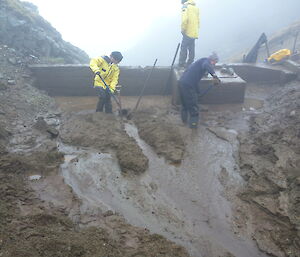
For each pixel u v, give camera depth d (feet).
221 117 23.43
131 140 19.25
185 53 26.76
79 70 26.43
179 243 12.62
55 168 16.42
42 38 29.99
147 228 13.23
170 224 13.53
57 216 12.78
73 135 19.61
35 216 12.39
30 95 24.00
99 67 21.75
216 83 21.13
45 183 15.25
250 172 16.58
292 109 21.62
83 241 11.28
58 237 11.25
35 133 19.34
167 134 19.77
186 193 15.40
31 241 10.84
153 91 27.99
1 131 18.16
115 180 16.03
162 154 18.30
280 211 13.75
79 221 13.10
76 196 14.61
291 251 12.14
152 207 14.43
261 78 29.66
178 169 17.15
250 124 22.20
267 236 12.95
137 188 15.57
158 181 16.17
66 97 27.04
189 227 13.43
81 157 17.70
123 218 13.60
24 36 28.86
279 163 16.57
